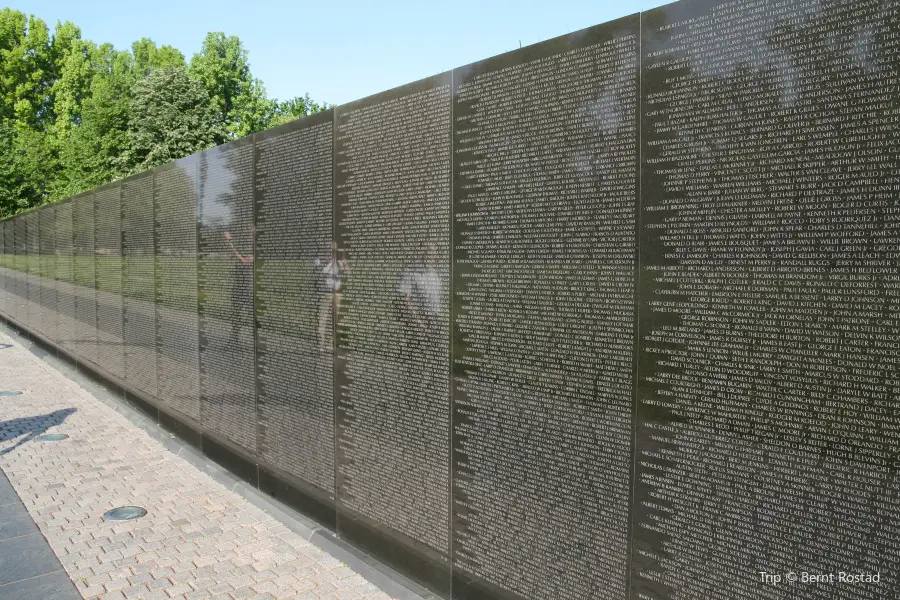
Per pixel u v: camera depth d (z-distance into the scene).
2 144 40.56
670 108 2.83
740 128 2.58
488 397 3.76
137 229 9.13
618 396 3.06
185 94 32.91
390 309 4.50
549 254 3.38
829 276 2.33
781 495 2.49
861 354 2.26
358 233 4.80
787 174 2.44
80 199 11.78
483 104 3.76
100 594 4.31
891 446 2.19
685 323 2.78
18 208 40.41
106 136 35.38
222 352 6.82
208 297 7.10
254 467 6.26
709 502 2.72
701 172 2.71
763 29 2.51
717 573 2.71
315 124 5.29
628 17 3.01
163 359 8.30
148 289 8.79
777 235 2.47
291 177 5.61
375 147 4.61
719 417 2.67
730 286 2.62
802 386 2.41
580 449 3.24
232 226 6.59
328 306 5.15
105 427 8.66
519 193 3.54
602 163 3.12
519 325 3.55
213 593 4.34
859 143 2.25
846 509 2.31
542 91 3.42
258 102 43.19
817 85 2.35
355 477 4.90
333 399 5.12
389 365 4.52
